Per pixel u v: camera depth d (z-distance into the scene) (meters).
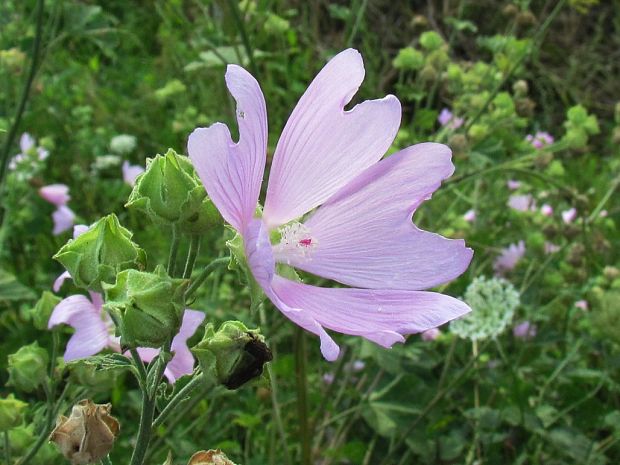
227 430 0.31
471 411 0.29
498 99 0.34
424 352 0.31
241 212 0.13
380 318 0.14
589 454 0.28
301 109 0.15
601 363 0.34
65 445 0.13
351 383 0.33
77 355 0.17
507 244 0.38
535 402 0.32
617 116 0.38
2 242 0.33
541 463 0.31
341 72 0.15
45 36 0.34
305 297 0.14
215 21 0.36
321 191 0.15
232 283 0.34
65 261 0.13
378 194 0.15
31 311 0.19
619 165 0.37
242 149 0.13
